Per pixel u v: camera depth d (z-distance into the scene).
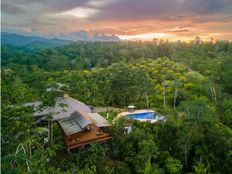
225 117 33.28
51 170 17.75
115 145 23.48
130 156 22.69
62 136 23.83
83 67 78.75
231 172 23.50
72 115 26.75
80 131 23.38
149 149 22.41
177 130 25.45
